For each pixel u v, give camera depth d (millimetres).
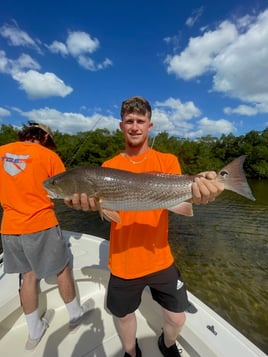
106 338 2580
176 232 11359
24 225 2283
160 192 2062
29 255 2311
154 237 1970
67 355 2389
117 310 1980
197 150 50281
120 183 2049
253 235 10969
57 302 3008
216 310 5938
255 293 6594
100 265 3117
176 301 1971
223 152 55125
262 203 18938
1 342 2531
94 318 2848
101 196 2066
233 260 8500
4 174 2305
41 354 2398
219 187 1969
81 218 13227
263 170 48469
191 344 2117
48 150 2529
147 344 2475
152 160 2219
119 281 1950
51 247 2414
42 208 2373
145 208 2031
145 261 1925
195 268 7957
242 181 2072
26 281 2383
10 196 2301
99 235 10844
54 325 2752
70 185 2082
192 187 1998
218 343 1933
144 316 2826
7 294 2586
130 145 2162
